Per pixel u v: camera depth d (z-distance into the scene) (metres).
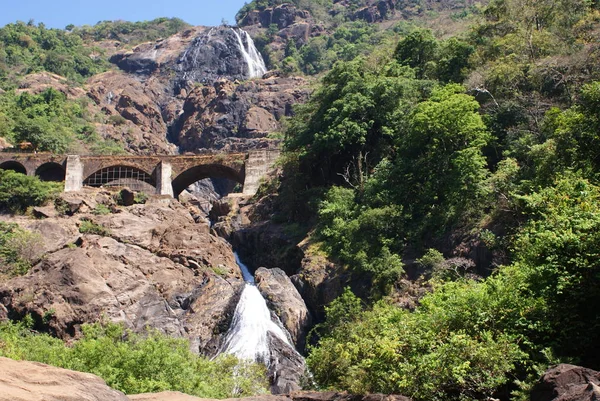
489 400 12.51
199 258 43.75
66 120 98.50
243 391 23.05
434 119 36.44
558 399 8.95
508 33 49.28
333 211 40.66
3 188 51.84
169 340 24.11
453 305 15.91
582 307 13.59
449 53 51.78
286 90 115.25
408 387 13.46
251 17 161.75
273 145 96.12
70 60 129.75
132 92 122.12
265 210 52.22
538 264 14.77
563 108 35.69
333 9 163.62
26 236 42.28
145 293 38.09
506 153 34.41
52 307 35.44
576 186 18.06
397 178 38.38
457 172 34.59
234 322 36.03
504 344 13.28
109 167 59.75
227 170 61.00
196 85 127.56
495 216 31.03
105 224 46.47
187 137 113.56
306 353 34.84
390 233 35.75
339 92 49.53
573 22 46.22
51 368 7.98
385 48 63.94
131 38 162.00
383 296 32.34
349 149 47.19
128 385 18.36
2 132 80.94
